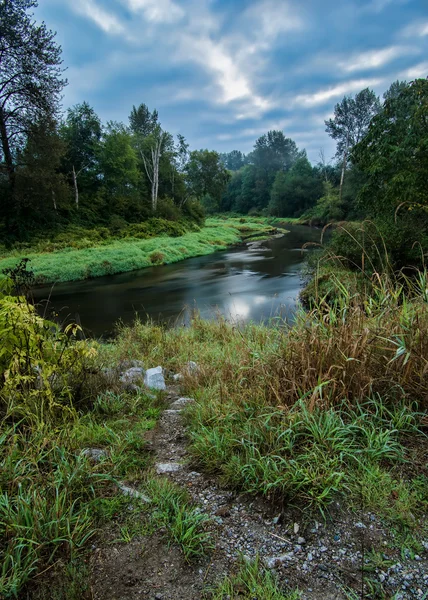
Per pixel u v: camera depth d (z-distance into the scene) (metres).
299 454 1.84
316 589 1.24
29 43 20.25
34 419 2.17
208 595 1.23
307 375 2.29
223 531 1.52
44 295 12.36
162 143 38.41
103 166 32.47
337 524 1.51
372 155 13.45
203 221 43.88
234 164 125.50
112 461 1.97
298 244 26.64
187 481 1.87
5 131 20.91
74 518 1.50
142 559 1.38
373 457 1.80
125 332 6.34
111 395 2.82
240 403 2.40
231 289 12.55
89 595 1.22
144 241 24.08
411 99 12.15
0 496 1.54
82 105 31.55
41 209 22.61
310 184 55.41
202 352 4.68
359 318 2.52
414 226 9.68
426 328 2.28
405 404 2.13
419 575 1.27
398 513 1.51
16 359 2.21
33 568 1.27
